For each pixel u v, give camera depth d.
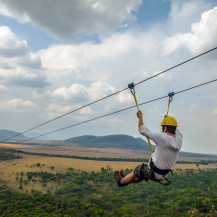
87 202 128.62
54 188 198.75
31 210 110.12
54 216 100.12
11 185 198.88
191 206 109.38
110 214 108.81
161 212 107.00
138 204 127.19
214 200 101.75
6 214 103.69
